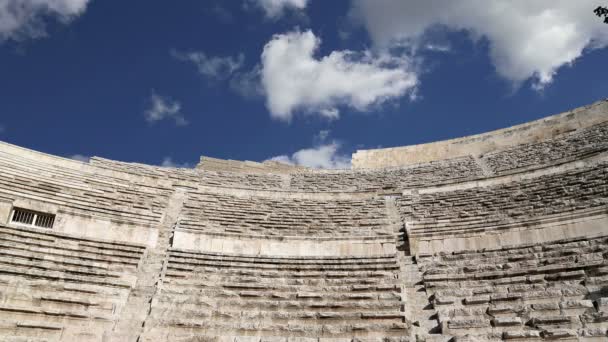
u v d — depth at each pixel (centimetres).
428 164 3316
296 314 1383
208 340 1279
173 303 1465
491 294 1329
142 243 1923
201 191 2698
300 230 2120
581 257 1370
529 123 3331
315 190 2819
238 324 1342
